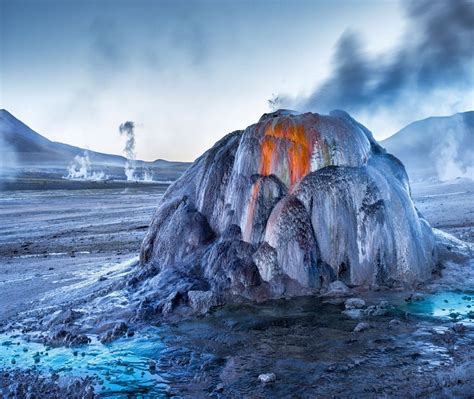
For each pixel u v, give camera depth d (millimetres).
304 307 10758
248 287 11734
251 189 13266
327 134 13062
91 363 8594
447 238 15008
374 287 11852
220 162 14734
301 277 11750
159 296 11773
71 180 85188
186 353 8742
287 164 13148
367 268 12062
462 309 10125
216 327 9945
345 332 9094
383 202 12500
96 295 12922
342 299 11203
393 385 6738
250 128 14047
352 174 12625
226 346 8883
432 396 6281
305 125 13352
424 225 13594
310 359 7953
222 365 8055
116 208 44312
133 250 21047
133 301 11820
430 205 28031
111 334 9852
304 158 13023
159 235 14750
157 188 72562
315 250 12016
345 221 12195
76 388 7508
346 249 12141
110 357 8805
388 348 8133
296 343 8719
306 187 12445
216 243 13172
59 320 11125
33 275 16953
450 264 13367
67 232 29906
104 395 7258
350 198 12375
